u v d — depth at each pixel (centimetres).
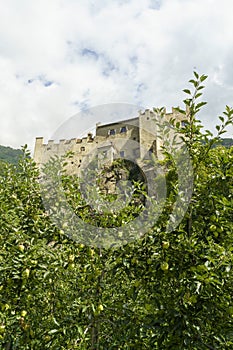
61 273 338
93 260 318
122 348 287
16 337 341
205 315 257
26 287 331
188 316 251
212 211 292
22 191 400
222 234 290
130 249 292
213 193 292
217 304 255
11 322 334
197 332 247
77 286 358
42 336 334
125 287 351
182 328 247
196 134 312
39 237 343
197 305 258
